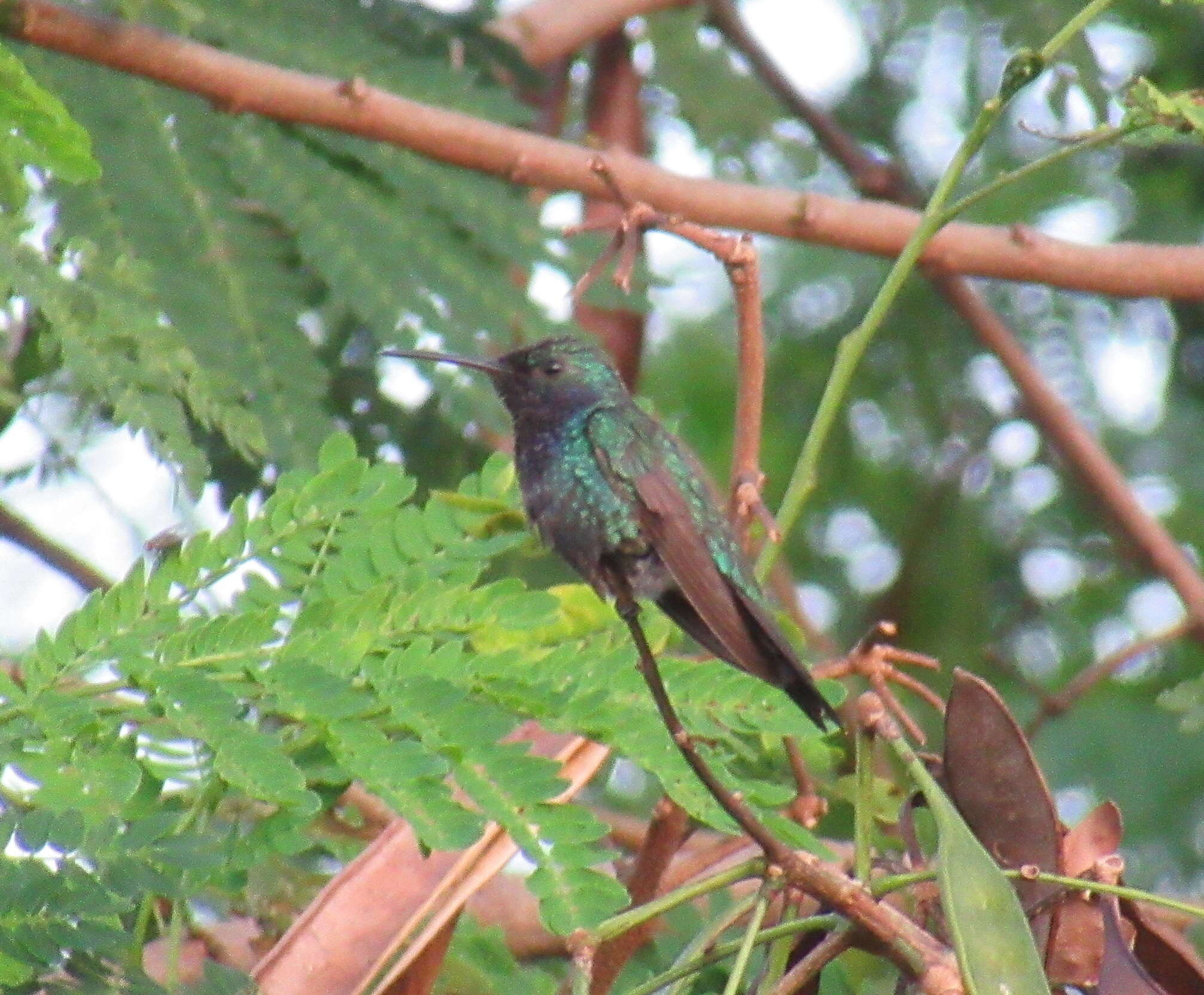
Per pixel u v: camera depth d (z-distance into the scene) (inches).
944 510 530.0
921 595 523.5
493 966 328.5
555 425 338.0
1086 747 491.8
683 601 319.6
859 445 536.1
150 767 238.2
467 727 240.4
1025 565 528.4
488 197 371.9
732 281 275.7
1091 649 513.7
